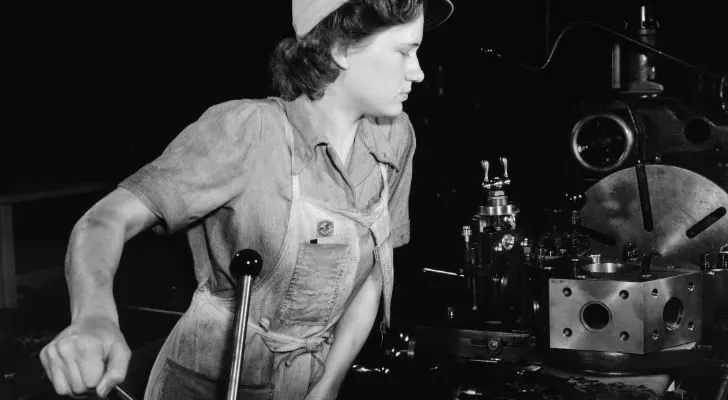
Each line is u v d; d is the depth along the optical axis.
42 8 4.42
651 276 2.00
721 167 2.67
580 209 2.47
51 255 4.70
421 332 2.24
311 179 1.57
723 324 2.32
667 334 2.01
